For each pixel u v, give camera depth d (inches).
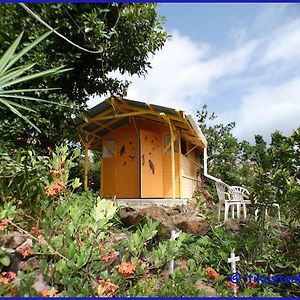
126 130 389.7
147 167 360.8
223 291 130.0
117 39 251.9
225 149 552.7
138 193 355.6
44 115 227.5
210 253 179.5
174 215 239.6
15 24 211.3
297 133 181.0
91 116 336.5
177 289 105.9
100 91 303.6
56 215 120.2
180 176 368.5
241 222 227.5
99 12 229.0
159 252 114.7
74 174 360.8
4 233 109.6
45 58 223.6
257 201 188.2
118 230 176.2
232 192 277.9
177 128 370.9
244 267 170.7
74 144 280.1
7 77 104.7
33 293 85.1
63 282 91.5
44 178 134.3
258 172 189.5
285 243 181.6
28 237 116.1
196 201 331.0
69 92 275.0
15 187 125.5
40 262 96.0
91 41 229.5
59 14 228.7
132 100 313.0
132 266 101.1
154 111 316.5
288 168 182.5
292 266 169.3
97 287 92.3
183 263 158.1
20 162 144.4
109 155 394.3
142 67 285.4
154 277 117.5
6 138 200.5
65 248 105.0
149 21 265.1
